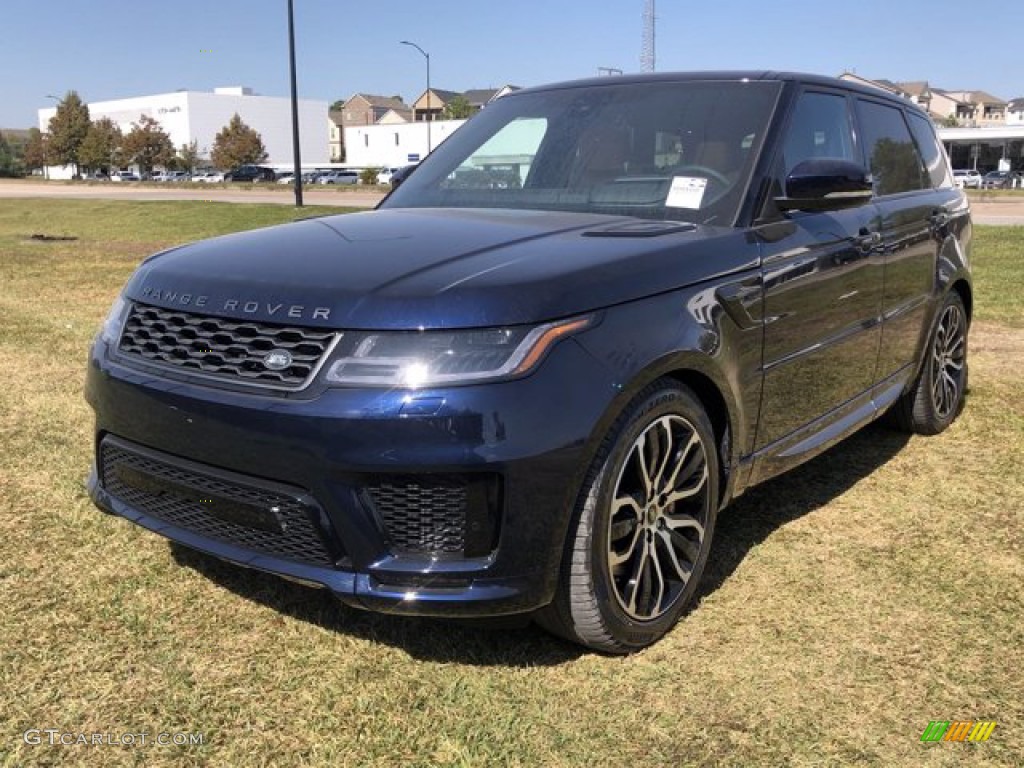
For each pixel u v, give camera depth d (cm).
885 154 436
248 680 261
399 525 241
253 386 246
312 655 275
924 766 231
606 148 362
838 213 370
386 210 365
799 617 301
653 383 269
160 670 265
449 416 230
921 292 445
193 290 267
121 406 273
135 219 2364
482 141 403
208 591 312
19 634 280
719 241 302
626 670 270
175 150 9838
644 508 274
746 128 348
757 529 371
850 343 376
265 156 9500
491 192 370
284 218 2292
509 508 238
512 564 241
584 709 251
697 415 288
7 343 691
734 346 297
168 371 264
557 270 254
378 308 238
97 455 297
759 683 265
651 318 265
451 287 241
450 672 267
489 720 245
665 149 352
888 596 316
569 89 407
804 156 362
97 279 1088
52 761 226
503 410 233
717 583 325
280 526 246
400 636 286
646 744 237
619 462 258
